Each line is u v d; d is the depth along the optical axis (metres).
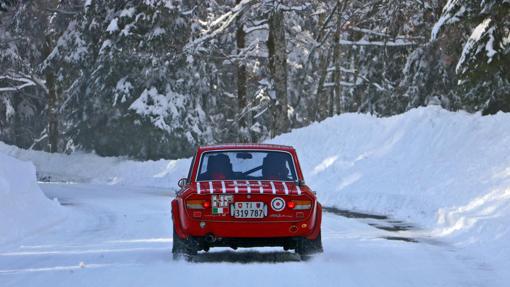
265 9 96.06
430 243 34.06
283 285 22.03
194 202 26.80
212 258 28.84
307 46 123.62
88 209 57.38
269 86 102.75
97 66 121.56
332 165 68.94
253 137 132.25
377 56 131.88
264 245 27.38
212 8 118.56
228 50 121.94
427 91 114.75
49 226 44.84
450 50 94.88
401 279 23.52
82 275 24.81
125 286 22.25
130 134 119.62
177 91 120.69
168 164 101.81
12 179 46.28
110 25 118.31
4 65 148.25
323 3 117.44
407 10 111.81
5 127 155.50
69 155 131.50
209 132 123.31
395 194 52.97
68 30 136.62
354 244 33.59
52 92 148.25
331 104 134.12
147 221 47.44
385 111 126.56
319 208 28.12
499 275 24.56
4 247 35.00
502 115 59.56
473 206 42.94
